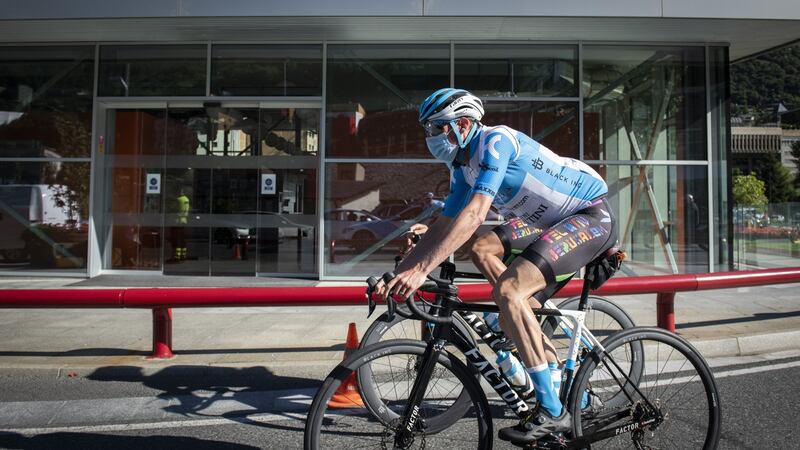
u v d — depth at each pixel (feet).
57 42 34.81
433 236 10.39
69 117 35.12
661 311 18.30
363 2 29.12
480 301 15.62
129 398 13.97
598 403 10.03
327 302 15.74
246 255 34.91
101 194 35.37
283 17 29.63
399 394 10.03
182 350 17.79
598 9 29.01
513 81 34.04
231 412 13.26
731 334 18.35
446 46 34.06
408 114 34.09
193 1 29.32
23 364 16.22
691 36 33.12
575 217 10.01
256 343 18.70
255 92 34.45
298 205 34.58
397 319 12.45
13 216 35.17
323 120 34.12
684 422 10.31
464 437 10.54
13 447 11.39
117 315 23.79
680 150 34.60
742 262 42.04
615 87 34.30
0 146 35.29
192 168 35.24
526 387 9.93
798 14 29.22
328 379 8.48
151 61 34.81
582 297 9.98
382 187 34.04
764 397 13.57
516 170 9.78
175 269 35.29
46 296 15.52
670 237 34.40
